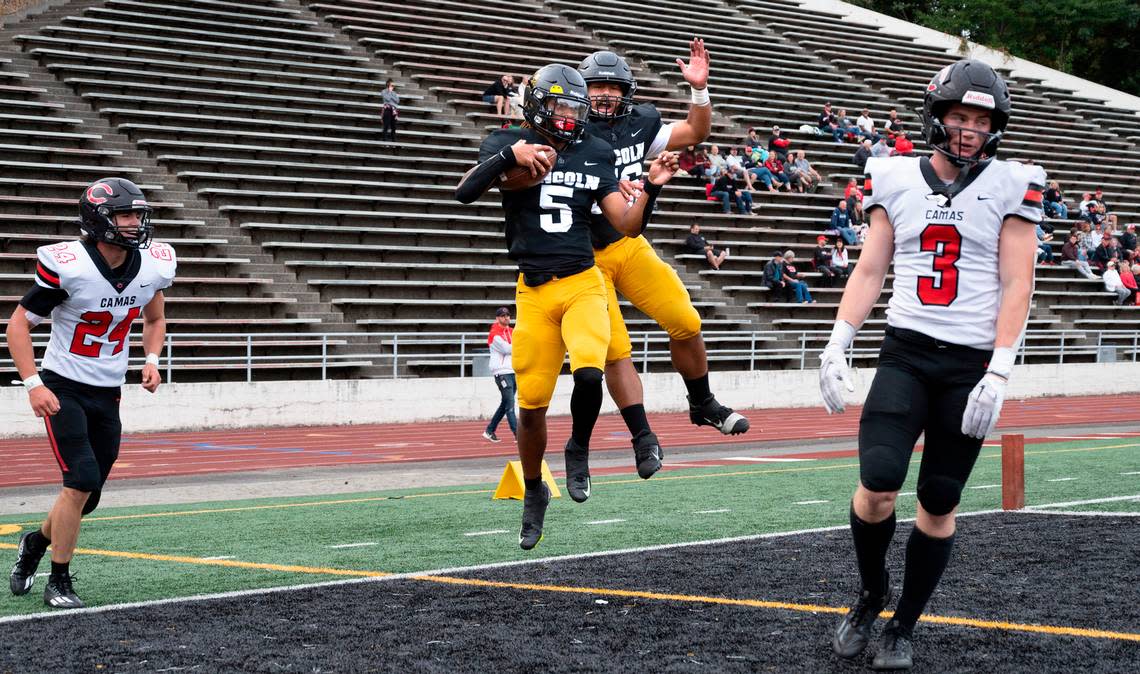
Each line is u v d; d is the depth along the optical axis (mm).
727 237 51812
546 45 62562
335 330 40938
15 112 44125
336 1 59844
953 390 8469
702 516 17812
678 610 10961
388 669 8953
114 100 46312
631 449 30906
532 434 11648
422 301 41969
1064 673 8539
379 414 38656
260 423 36906
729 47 69750
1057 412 42688
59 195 41250
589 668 8891
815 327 49250
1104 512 17203
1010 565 12914
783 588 11953
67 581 11820
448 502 20266
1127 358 56031
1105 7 103438
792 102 65312
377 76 54875
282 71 52656
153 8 52969
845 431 35906
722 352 45469
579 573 13055
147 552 15258
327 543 15836
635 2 73250
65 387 11828
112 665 9242
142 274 11945
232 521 18188
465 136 52094
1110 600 11102
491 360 32812
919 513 8742
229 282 40094
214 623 10742
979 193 8414
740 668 8828
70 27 49719
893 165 8742
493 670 8867
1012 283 8320
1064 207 61438
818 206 56406
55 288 11539
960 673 8570
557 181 11102
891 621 8852
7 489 23844
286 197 44719
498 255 47062
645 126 12352
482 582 12625
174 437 34406
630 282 12016
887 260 8789
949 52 80625
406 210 46906
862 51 76250
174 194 43281
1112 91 83688
